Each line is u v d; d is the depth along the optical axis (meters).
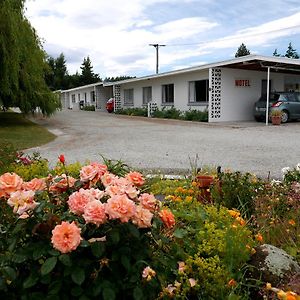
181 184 4.38
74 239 1.71
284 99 18.47
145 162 8.13
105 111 35.28
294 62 17.53
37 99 19.09
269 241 2.94
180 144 11.22
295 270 2.40
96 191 2.04
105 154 9.32
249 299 2.20
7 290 1.86
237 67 20.16
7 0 15.84
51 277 1.79
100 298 1.83
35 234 1.90
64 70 64.88
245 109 21.12
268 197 3.77
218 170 4.78
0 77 16.38
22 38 17.02
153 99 25.97
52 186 2.18
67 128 17.42
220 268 2.21
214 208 3.04
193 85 22.14
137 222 1.87
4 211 2.09
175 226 2.45
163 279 2.02
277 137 12.69
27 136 13.95
